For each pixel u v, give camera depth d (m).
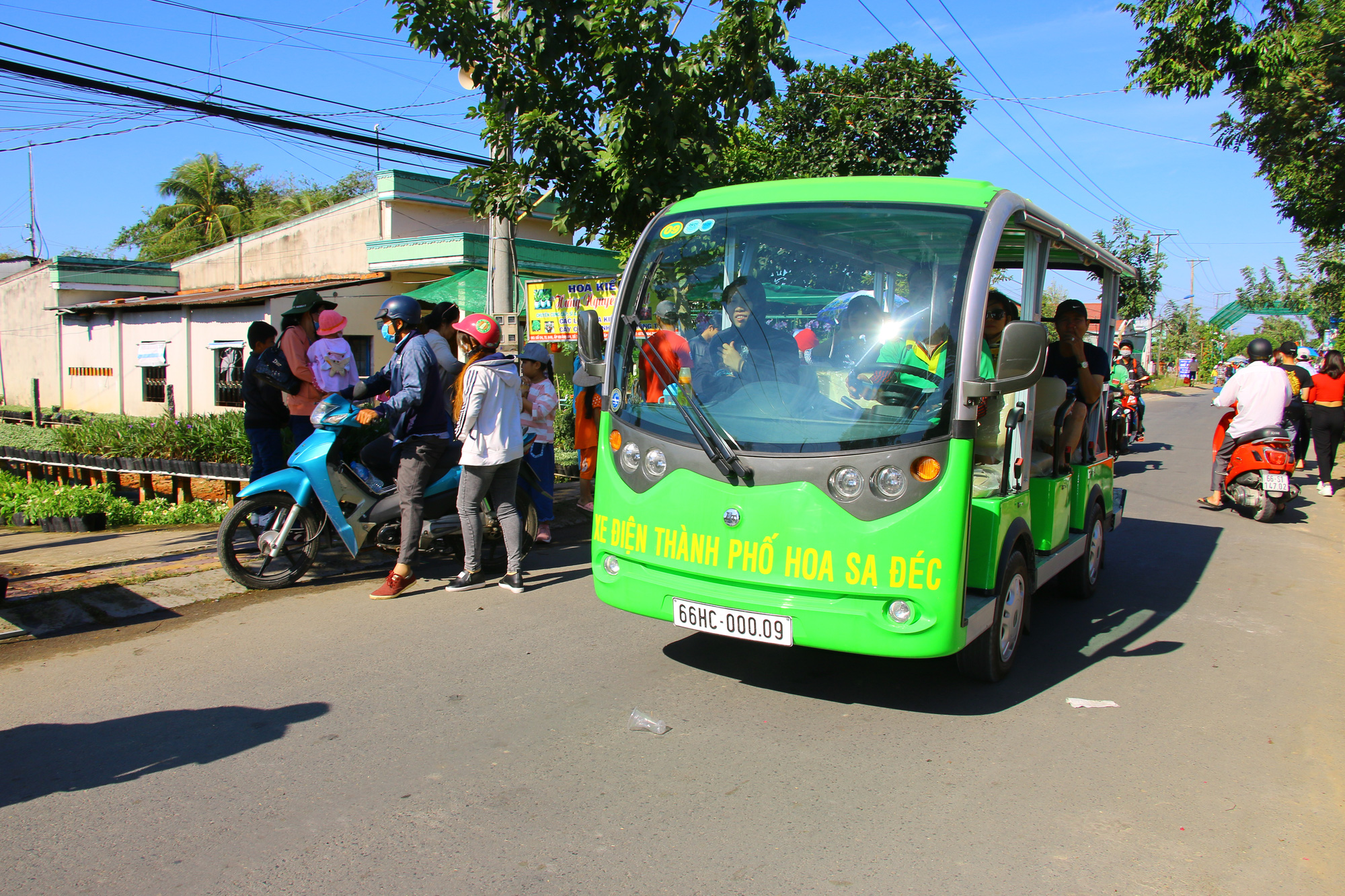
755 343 4.20
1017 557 4.70
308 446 6.09
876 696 4.44
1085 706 4.36
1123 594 6.58
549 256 19.25
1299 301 39.16
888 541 3.76
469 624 5.46
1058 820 3.25
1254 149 13.48
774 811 3.27
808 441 3.91
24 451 13.30
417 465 5.98
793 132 16.05
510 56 7.88
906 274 4.07
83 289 23.75
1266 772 3.68
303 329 7.75
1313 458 16.33
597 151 8.05
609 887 2.78
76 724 3.94
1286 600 6.48
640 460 4.33
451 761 3.63
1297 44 11.87
